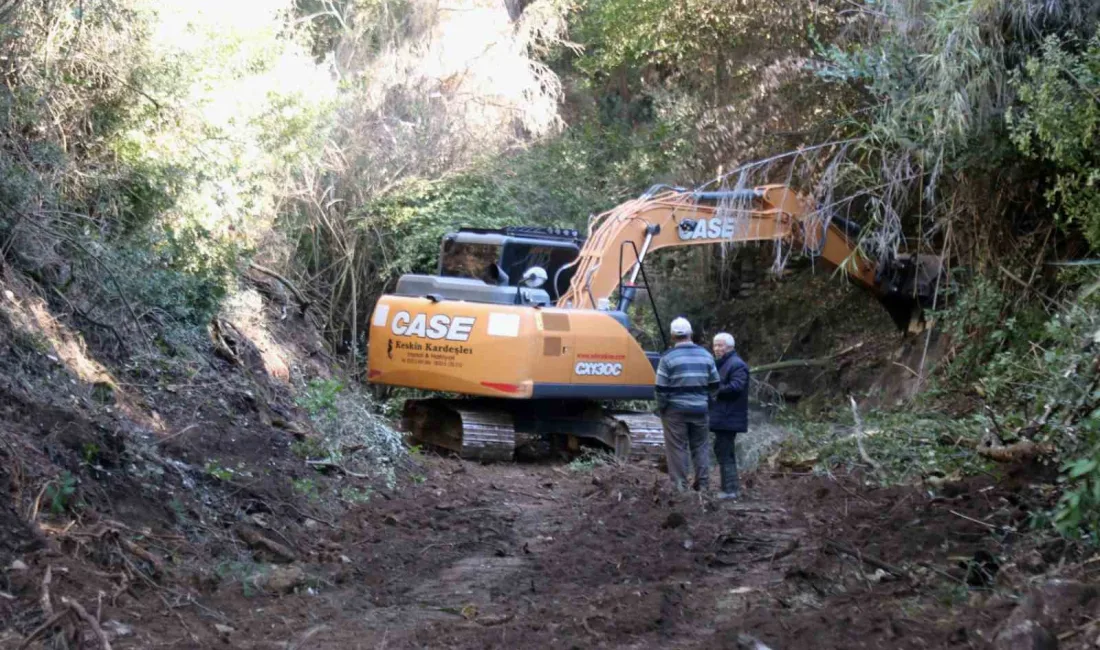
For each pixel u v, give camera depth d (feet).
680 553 26.76
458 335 44.09
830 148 55.52
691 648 18.69
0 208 28.96
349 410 40.04
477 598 22.68
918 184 49.78
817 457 39.45
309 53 57.41
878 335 65.92
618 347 45.06
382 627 20.17
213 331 38.99
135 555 20.63
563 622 20.40
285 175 49.90
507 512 32.58
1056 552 21.68
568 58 84.17
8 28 30.19
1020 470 27.02
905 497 29.53
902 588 21.29
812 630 18.97
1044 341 42.16
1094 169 36.96
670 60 72.95
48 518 20.36
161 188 35.27
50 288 30.78
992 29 40.19
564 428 47.14
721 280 74.38
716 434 35.35
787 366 65.05
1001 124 41.45
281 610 20.62
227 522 25.21
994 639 17.26
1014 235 47.03
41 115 32.37
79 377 27.91
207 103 36.50
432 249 58.70
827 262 56.34
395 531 28.84
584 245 48.73
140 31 34.73
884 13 46.34
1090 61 36.58
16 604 17.35
